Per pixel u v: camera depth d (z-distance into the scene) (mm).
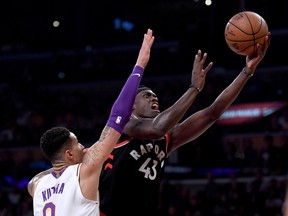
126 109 3609
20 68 24094
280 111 17016
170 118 3838
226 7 22031
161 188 12734
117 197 4012
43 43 25125
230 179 13617
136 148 4035
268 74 20547
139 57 3775
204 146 15109
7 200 14102
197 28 23344
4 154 18375
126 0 26531
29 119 19688
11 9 26875
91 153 3584
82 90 22422
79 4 25609
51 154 3762
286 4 22547
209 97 17797
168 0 26484
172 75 21422
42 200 3695
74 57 23016
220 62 21672
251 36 4035
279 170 13891
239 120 18766
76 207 3557
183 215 12344
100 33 25422
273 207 11906
